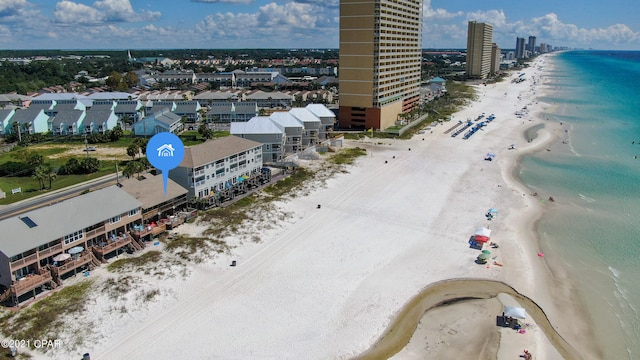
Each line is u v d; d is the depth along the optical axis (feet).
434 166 376.89
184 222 250.78
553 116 636.48
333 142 444.55
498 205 287.69
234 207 274.36
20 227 183.62
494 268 211.00
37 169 316.81
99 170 361.10
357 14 493.36
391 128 517.55
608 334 166.81
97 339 157.48
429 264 214.28
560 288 195.52
